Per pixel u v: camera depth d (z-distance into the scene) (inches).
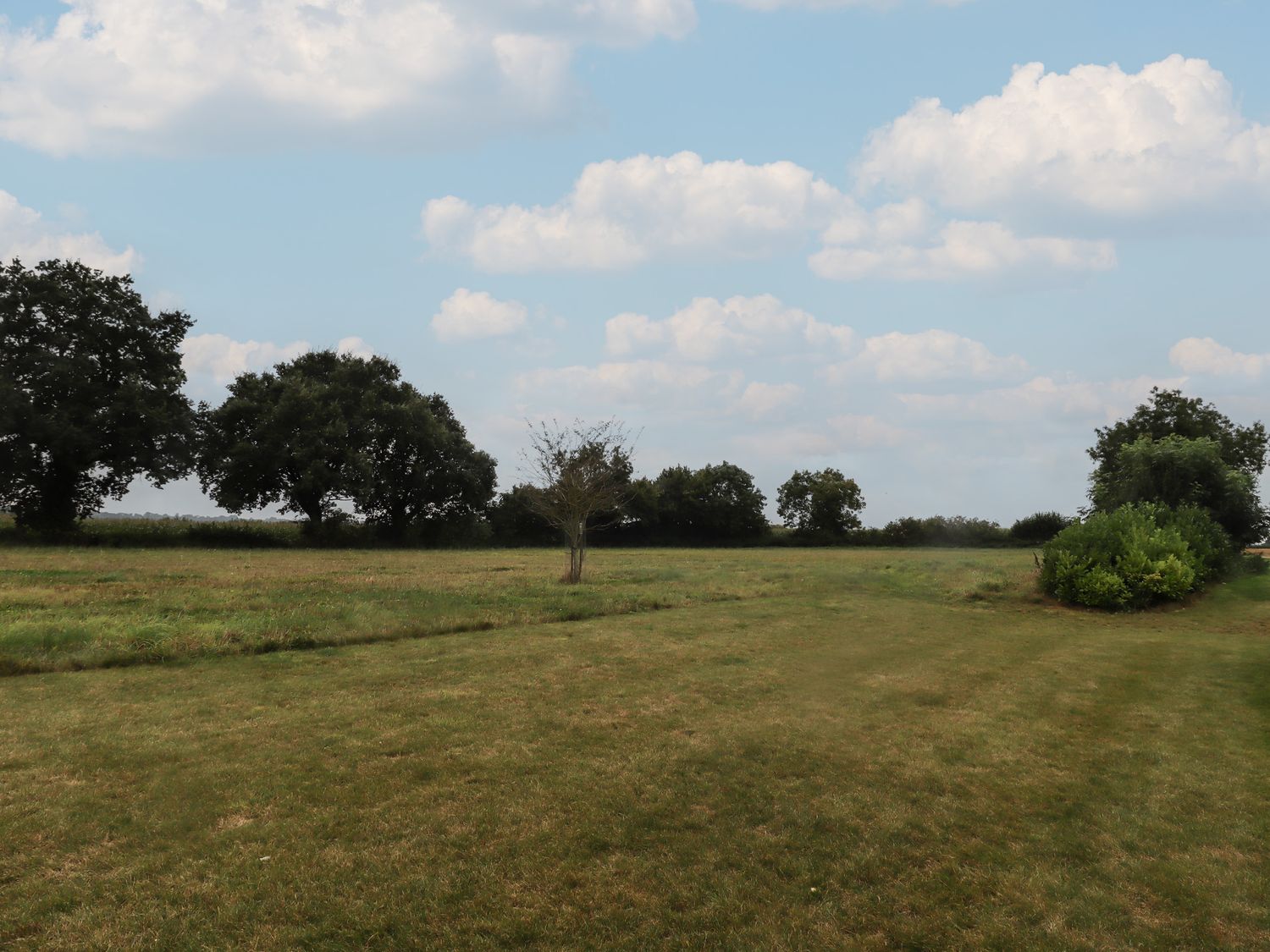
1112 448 1327.5
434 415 2145.7
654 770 258.1
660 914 171.0
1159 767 267.7
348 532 1967.3
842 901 177.5
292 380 1866.4
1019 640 545.0
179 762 262.5
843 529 2645.2
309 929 163.2
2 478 1417.3
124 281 1608.0
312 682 381.4
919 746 288.0
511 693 362.0
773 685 383.9
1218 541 856.9
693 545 2576.3
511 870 189.3
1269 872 193.2
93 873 185.6
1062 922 169.8
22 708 328.2
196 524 1882.4
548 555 1615.4
